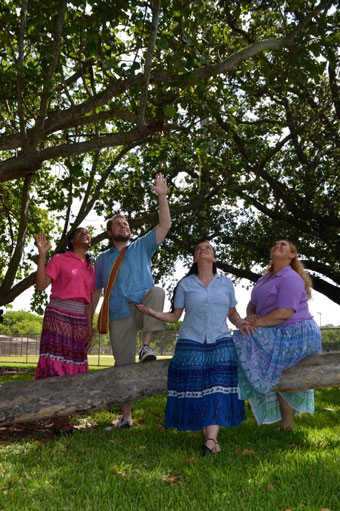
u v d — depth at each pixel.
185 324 4.45
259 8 11.58
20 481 3.38
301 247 15.98
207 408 4.14
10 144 6.20
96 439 4.73
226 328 4.45
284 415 5.11
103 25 6.18
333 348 17.64
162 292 5.24
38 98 8.52
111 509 2.81
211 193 11.77
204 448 4.08
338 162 15.66
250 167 12.12
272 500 2.89
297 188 16.66
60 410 4.81
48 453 4.17
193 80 5.86
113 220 5.54
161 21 7.14
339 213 16.80
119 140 6.20
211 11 9.83
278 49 6.69
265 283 4.85
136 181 14.42
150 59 5.58
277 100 15.15
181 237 16.11
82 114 6.25
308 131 15.17
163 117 6.50
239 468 3.60
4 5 6.98
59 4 5.90
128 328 5.44
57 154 6.04
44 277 4.98
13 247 12.74
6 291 9.51
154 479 3.35
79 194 9.36
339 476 3.25
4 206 12.36
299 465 3.55
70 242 5.29
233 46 7.47
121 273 5.39
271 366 4.45
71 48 7.69
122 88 6.16
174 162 13.59
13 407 4.73
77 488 3.21
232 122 8.49
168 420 4.32
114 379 4.97
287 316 4.52
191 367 4.28
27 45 7.08
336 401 8.12
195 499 2.98
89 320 5.39
